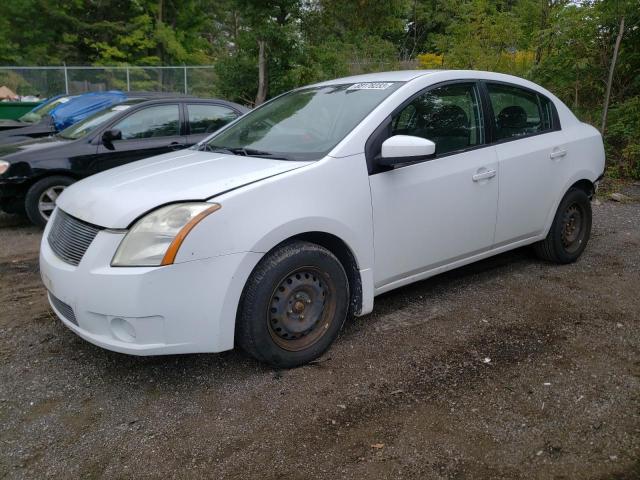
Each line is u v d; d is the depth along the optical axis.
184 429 2.80
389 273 3.72
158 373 3.33
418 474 2.45
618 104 9.45
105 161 6.95
